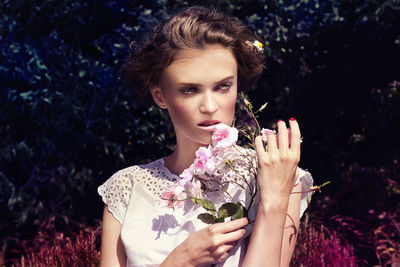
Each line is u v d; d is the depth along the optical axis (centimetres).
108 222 161
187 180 130
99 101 499
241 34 140
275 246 121
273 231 122
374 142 751
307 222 477
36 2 484
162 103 151
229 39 134
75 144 513
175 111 137
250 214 143
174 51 133
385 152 736
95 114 507
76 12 502
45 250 355
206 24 135
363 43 718
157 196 156
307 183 146
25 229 516
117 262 155
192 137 138
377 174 629
